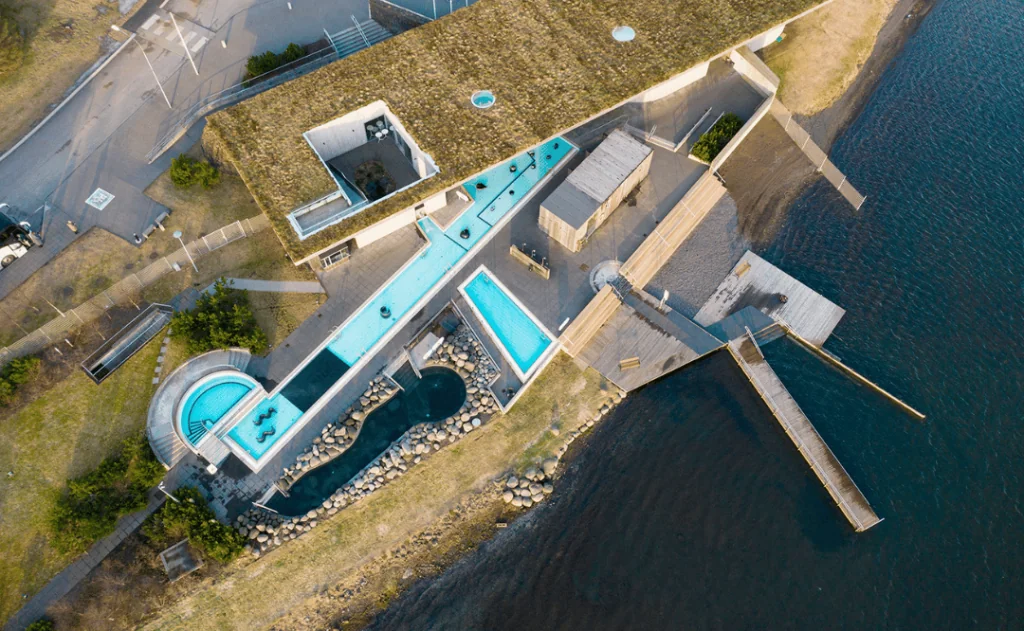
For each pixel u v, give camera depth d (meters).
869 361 56.81
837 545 49.47
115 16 73.06
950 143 70.25
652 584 48.59
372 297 57.50
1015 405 54.88
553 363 55.91
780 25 63.41
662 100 68.62
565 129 57.50
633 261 58.66
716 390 55.62
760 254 62.16
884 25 80.06
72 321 53.72
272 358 54.88
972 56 77.69
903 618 47.03
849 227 64.25
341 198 55.91
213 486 50.03
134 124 65.31
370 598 48.41
